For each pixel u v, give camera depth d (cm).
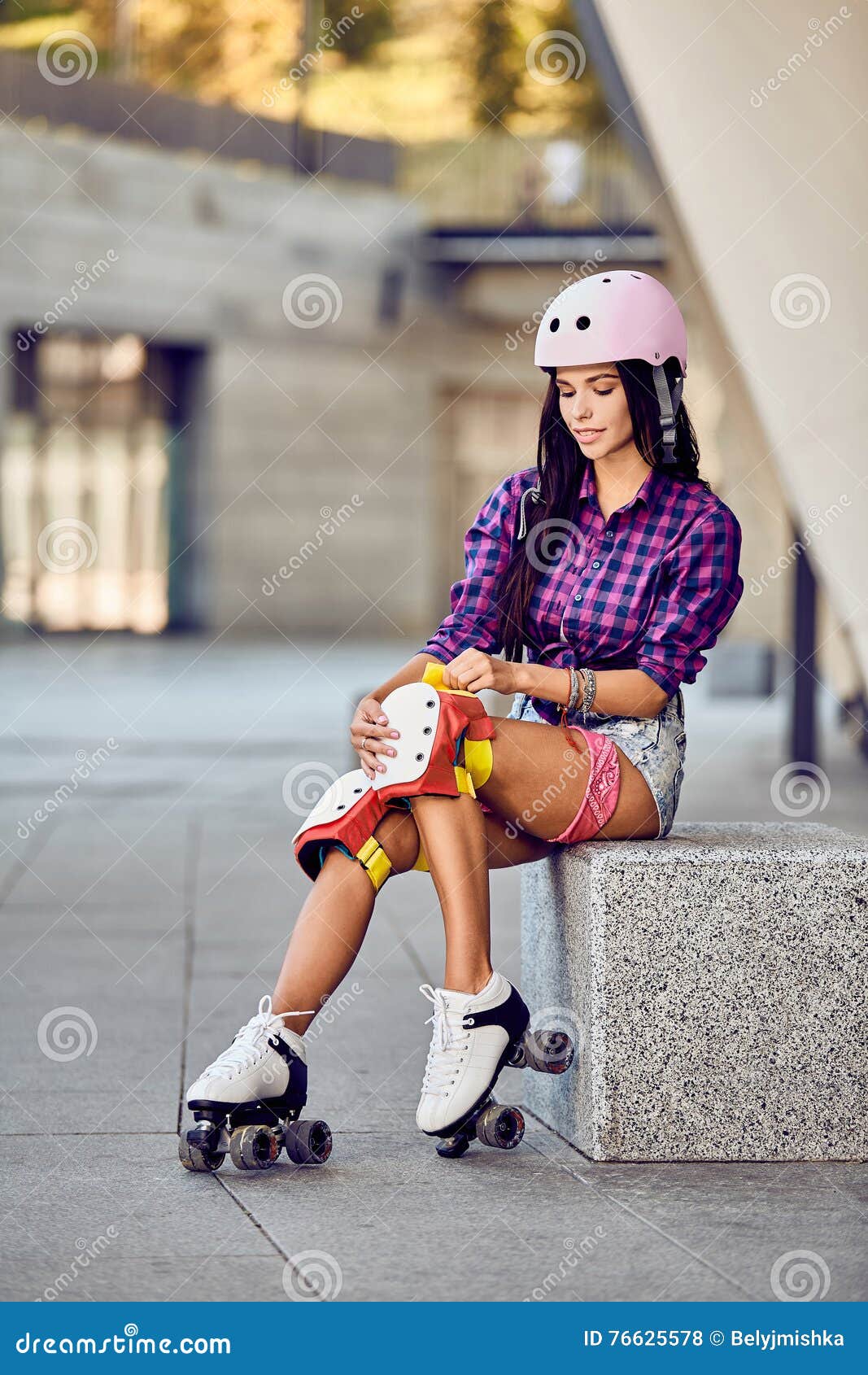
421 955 931
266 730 2216
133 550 4147
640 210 4078
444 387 4497
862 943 557
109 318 3900
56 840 1347
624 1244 471
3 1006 800
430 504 4500
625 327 579
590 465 616
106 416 4062
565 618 604
